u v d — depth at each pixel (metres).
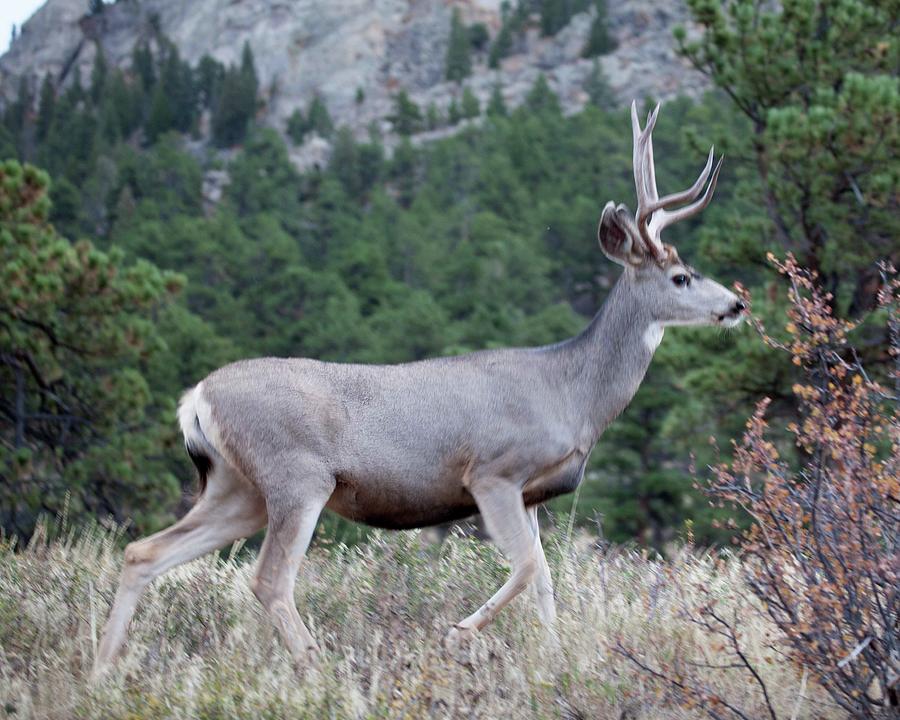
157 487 43.62
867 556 13.47
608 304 18.28
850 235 42.69
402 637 15.65
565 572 18.81
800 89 46.56
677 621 15.95
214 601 17.16
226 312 160.62
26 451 39.62
